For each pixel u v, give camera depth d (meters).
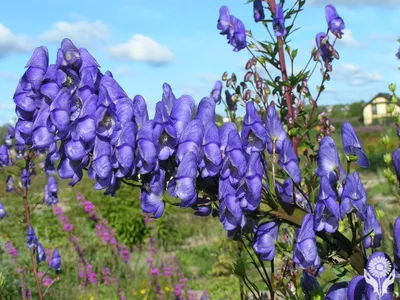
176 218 2.84
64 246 2.43
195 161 0.35
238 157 0.34
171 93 0.38
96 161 0.35
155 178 0.35
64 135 0.36
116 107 0.35
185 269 2.19
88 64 0.37
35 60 0.38
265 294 0.57
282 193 0.36
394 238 0.32
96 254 2.27
